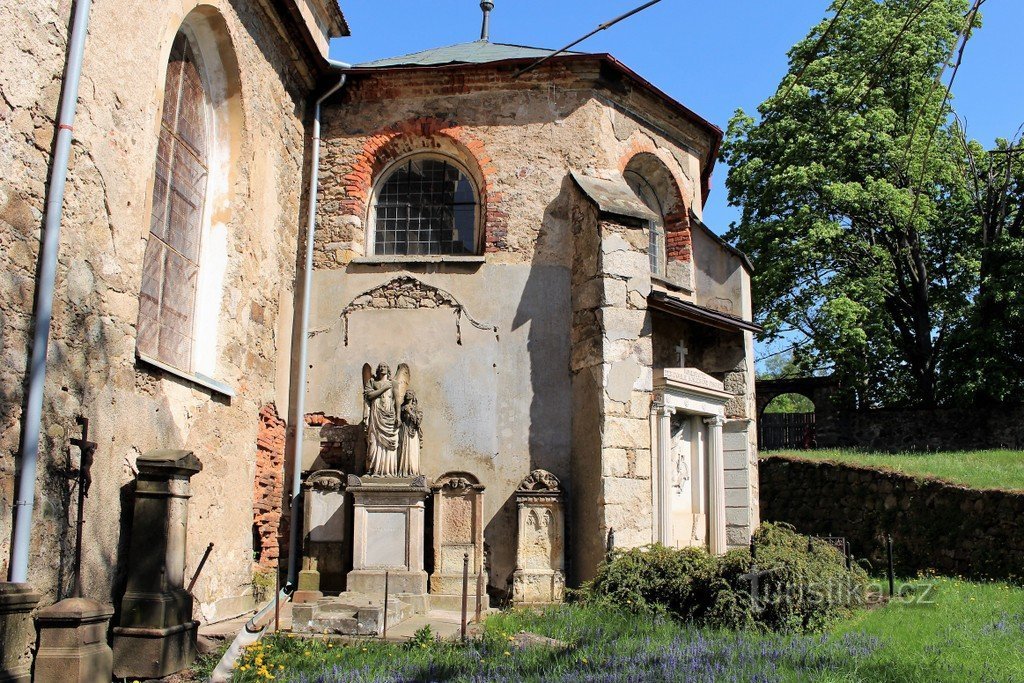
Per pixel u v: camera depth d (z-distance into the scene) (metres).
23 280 7.14
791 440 29.27
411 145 14.32
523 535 12.23
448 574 12.22
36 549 7.14
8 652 6.30
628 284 12.64
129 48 8.61
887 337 26.38
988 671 6.97
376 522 11.90
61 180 7.43
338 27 14.95
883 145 24.56
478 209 14.27
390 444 12.28
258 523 11.97
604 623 9.48
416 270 13.69
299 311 13.50
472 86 14.08
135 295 8.71
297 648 7.96
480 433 13.06
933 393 26.52
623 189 13.71
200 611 10.06
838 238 25.53
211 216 11.38
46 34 7.43
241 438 11.45
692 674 6.88
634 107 14.84
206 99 11.40
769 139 26.80
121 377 8.45
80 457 7.72
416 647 8.23
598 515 11.90
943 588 12.74
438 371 13.32
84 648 6.71
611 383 12.22
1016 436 23.61
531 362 13.19
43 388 7.17
